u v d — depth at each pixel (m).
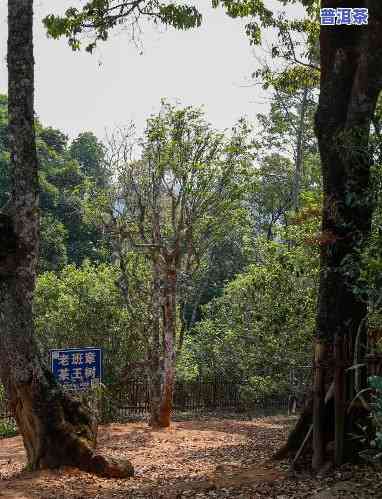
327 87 9.37
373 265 7.54
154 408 18.22
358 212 9.02
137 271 20.27
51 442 9.87
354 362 8.37
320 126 9.38
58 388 10.16
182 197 18.19
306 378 17.56
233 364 25.00
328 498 7.21
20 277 9.91
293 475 8.71
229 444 14.70
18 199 9.93
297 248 15.05
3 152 40.62
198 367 25.47
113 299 20.78
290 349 15.75
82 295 20.94
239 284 19.97
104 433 16.84
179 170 18.06
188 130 18.33
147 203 18.86
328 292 9.17
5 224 9.88
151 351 18.55
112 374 20.11
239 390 22.95
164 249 17.86
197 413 23.95
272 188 38.12
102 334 20.62
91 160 51.56
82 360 13.71
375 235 8.45
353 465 8.66
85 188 19.59
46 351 20.59
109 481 9.47
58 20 13.72
